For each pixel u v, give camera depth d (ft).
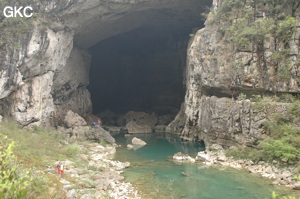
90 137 116.98
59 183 53.78
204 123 112.16
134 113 186.29
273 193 20.11
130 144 124.06
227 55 104.47
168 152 105.81
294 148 69.92
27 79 104.99
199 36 122.72
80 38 148.87
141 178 70.18
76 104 154.92
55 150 84.58
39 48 103.55
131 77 218.59
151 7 145.79
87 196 48.93
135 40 212.02
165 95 203.41
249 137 86.22
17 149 70.74
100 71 218.18
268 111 82.79
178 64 198.59
